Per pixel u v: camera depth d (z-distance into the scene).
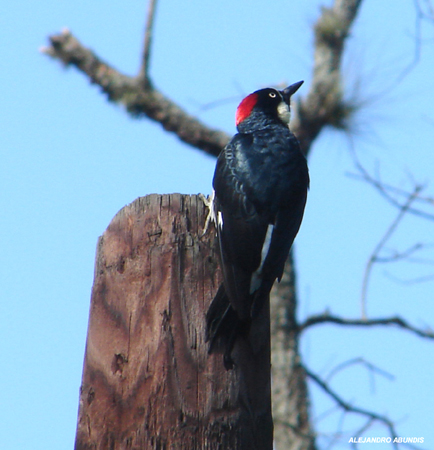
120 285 7.28
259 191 8.16
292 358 15.01
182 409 6.78
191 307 7.09
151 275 7.21
